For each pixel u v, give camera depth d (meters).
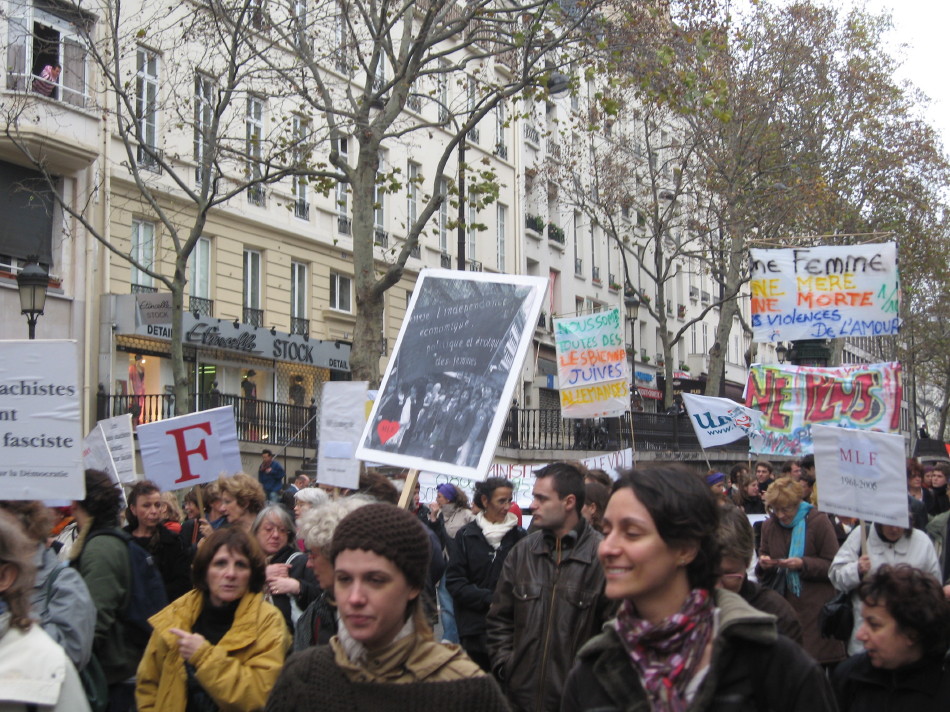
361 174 16.86
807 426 11.66
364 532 3.08
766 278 11.98
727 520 4.58
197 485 8.27
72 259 21.48
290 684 3.14
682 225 34.75
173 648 4.64
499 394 5.42
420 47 16.30
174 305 15.73
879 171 32.03
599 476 7.52
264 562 4.83
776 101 28.86
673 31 18.59
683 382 48.69
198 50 23.31
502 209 36.56
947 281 41.19
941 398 71.75
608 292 43.78
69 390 5.50
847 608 6.29
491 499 7.14
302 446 25.12
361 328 16.81
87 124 21.34
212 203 15.95
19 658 3.49
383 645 3.11
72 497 5.46
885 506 6.72
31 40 20.22
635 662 2.78
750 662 2.74
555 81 19.25
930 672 4.09
